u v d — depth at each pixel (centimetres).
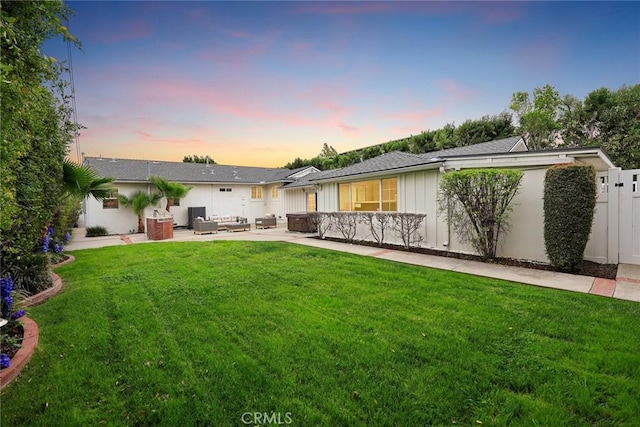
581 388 228
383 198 1006
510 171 625
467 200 682
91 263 750
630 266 594
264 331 338
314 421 201
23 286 486
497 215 659
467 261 689
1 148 249
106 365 275
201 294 479
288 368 262
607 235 624
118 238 1384
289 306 416
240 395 228
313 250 844
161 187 1675
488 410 208
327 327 344
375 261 695
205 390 234
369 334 325
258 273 603
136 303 439
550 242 589
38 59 292
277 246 920
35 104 362
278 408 213
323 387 236
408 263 675
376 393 228
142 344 312
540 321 350
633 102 1853
